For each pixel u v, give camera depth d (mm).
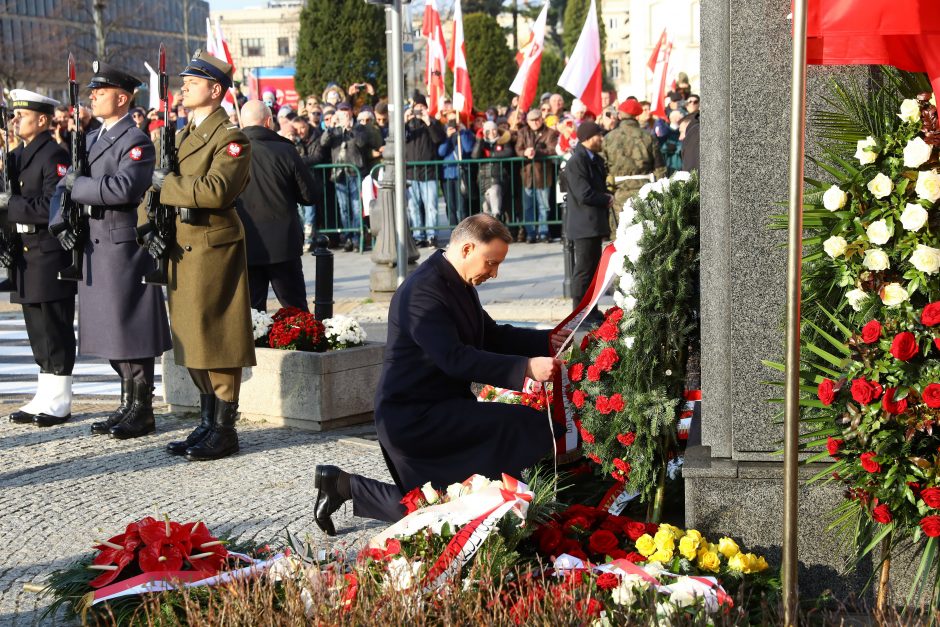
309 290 14188
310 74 33406
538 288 13633
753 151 4418
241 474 6488
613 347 5016
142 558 4344
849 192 4109
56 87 43719
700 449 4734
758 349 4484
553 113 17938
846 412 3961
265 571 4094
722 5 4434
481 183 17672
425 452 5117
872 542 4031
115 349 7238
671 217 4918
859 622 4203
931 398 3760
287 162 9352
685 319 4949
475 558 4074
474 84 45688
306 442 7219
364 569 3914
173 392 8141
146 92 48031
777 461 4523
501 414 5070
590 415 5109
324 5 33094
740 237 4461
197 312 6664
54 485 6359
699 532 4520
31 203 7562
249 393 7797
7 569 5062
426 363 5102
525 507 4309
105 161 7160
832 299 4301
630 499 5270
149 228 6754
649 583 3963
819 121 4289
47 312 7770
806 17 3566
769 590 4219
